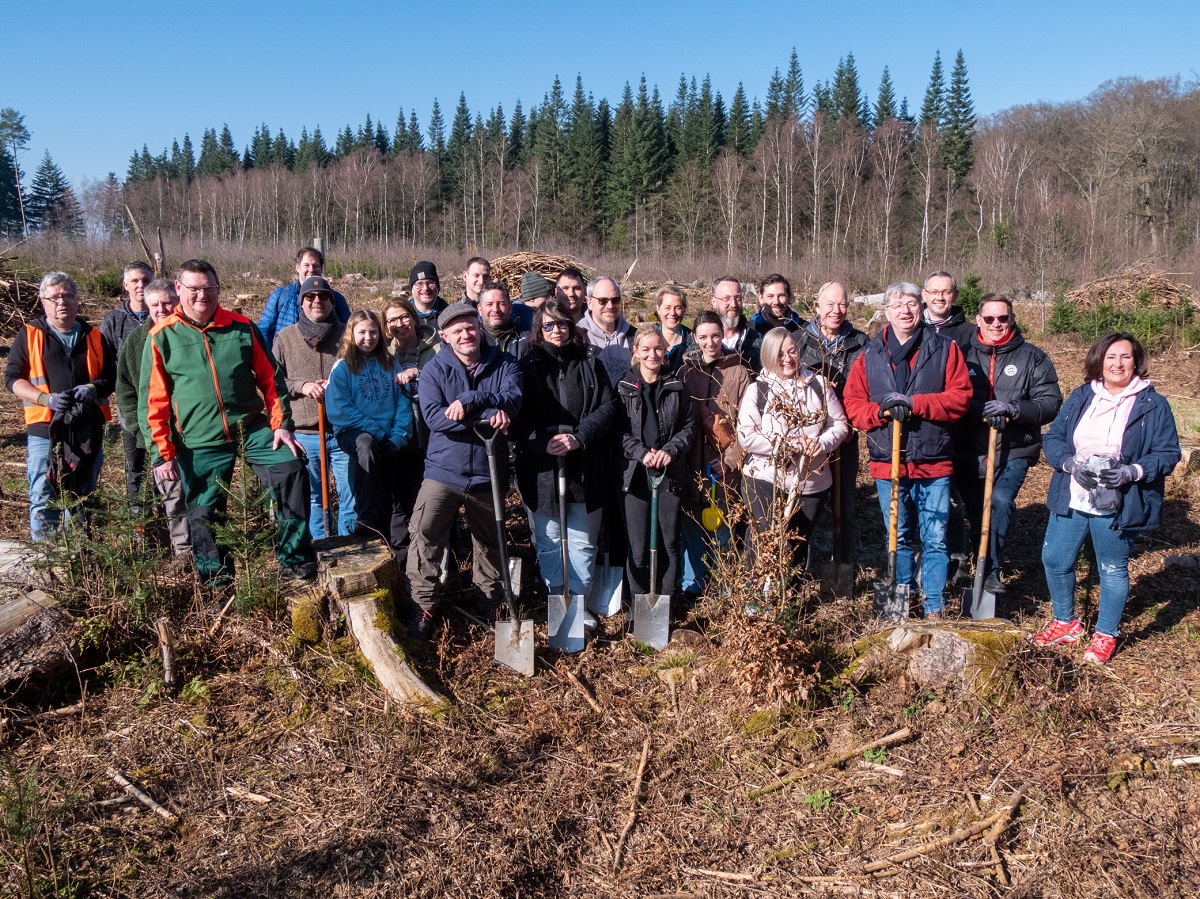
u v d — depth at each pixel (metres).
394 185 63.62
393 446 4.98
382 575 4.48
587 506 4.77
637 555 4.80
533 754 3.88
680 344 5.38
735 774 3.77
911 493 4.91
